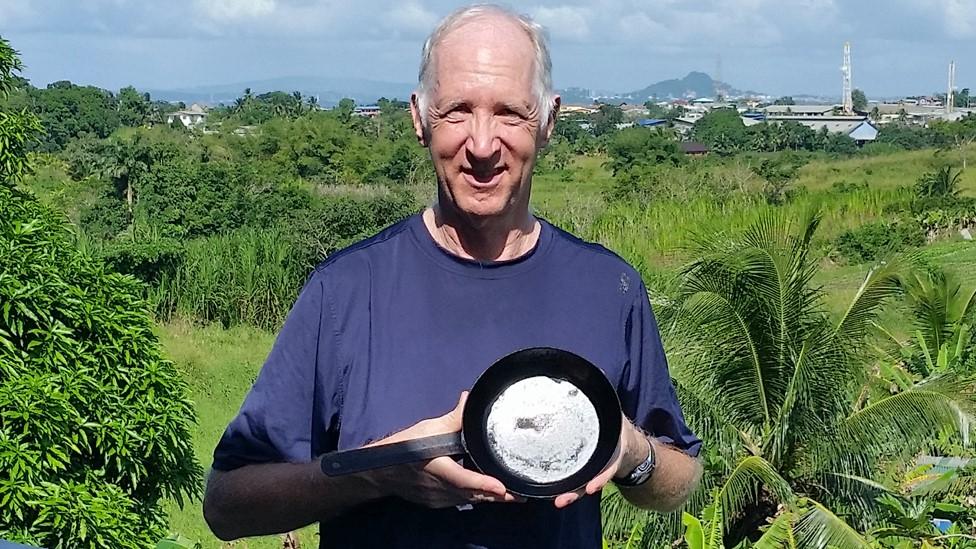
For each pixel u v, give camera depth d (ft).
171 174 105.09
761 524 37.06
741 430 37.99
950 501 30.27
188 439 25.35
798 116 501.56
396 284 7.20
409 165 154.10
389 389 7.02
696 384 37.29
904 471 37.68
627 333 7.59
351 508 7.07
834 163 207.31
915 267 39.32
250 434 7.15
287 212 101.96
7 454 20.63
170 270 77.20
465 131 6.88
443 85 6.94
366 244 7.41
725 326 36.78
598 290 7.43
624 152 193.26
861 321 37.11
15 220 24.13
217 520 7.39
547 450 6.30
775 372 37.35
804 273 36.37
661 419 7.93
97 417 22.66
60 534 21.11
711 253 36.91
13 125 25.02
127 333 23.98
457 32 7.00
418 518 6.88
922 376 41.09
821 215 37.40
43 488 21.07
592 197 107.55
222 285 77.30
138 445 23.54
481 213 6.99
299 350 7.14
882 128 356.79
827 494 37.17
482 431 6.31
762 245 36.55
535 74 7.00
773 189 128.67
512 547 6.88
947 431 34.35
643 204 99.86
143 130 215.10
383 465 6.17
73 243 26.00
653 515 31.07
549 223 7.69
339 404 7.20
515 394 6.35
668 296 36.96
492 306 7.18
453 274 7.20
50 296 22.79
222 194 102.89
